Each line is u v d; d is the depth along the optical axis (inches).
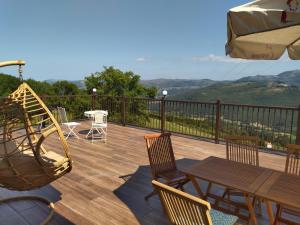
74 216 105.8
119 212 109.2
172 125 268.1
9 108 103.3
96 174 153.7
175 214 68.2
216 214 79.7
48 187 134.8
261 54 108.1
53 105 319.9
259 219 104.3
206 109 237.3
